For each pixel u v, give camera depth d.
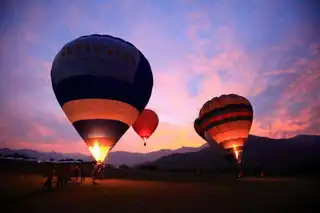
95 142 15.28
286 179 23.88
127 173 26.89
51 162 16.81
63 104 15.75
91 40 15.63
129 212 8.43
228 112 23.47
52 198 11.12
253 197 11.65
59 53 16.03
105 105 15.09
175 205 9.62
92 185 16.95
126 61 15.73
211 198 11.43
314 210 8.80
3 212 8.48
